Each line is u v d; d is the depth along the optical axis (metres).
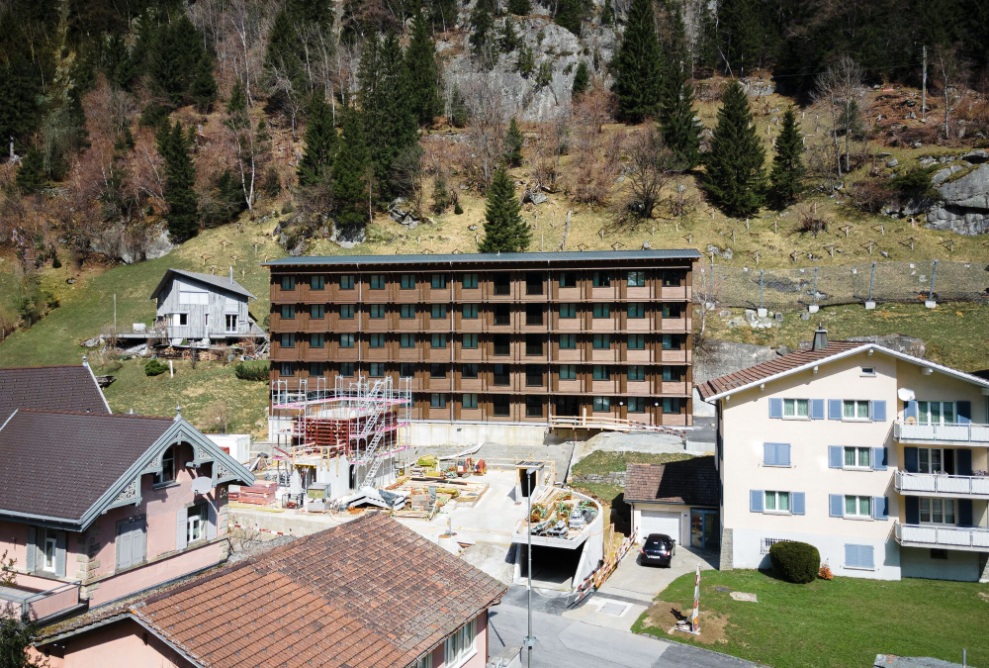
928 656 26.89
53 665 17.92
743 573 36.06
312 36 142.50
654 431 58.62
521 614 31.83
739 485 37.12
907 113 106.69
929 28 114.44
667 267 59.25
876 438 35.38
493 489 50.25
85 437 27.58
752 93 129.50
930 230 83.94
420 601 19.45
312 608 17.42
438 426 63.91
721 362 67.19
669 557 37.91
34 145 119.88
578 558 37.94
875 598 32.34
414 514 44.44
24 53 146.12
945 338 65.88
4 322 89.44
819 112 113.88
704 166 108.94
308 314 66.19
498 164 111.12
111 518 24.98
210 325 80.88
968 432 33.41
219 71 143.25
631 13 127.38
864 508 35.50
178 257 101.31
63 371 37.09
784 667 26.64
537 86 139.88
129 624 16.36
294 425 56.25
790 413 36.59
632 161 107.56
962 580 34.59
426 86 131.00
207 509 29.48
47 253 102.81
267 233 104.25
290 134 126.06
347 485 47.97
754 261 84.19
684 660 27.25
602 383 61.28
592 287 60.94
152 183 109.06
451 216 104.50
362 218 99.56
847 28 126.75
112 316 89.38
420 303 63.69
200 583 16.80
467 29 152.00
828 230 87.44
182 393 70.31
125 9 160.25
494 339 63.88
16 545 25.44
